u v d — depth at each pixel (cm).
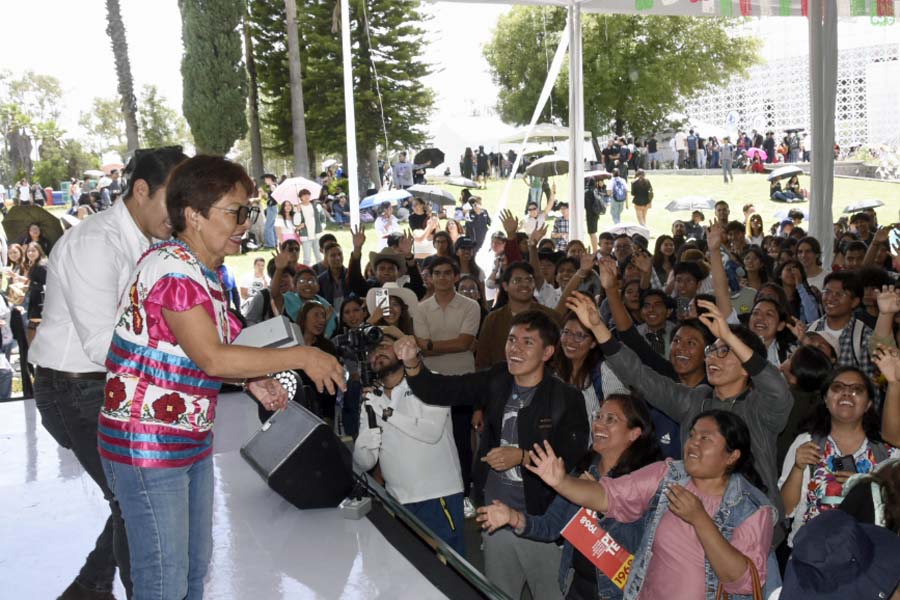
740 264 954
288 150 3155
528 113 3641
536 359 381
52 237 1200
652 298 658
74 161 4353
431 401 409
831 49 1130
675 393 414
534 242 870
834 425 389
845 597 236
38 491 431
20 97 4778
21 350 658
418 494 430
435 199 2097
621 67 3288
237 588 326
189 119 2606
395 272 843
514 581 395
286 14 2633
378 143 3102
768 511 300
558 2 1346
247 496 422
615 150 2958
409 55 2998
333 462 398
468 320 668
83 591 327
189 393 227
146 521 226
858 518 300
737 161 3075
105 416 227
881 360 388
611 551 319
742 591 288
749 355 376
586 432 387
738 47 2948
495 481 396
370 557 352
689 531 303
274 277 851
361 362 412
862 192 2433
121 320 227
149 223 285
